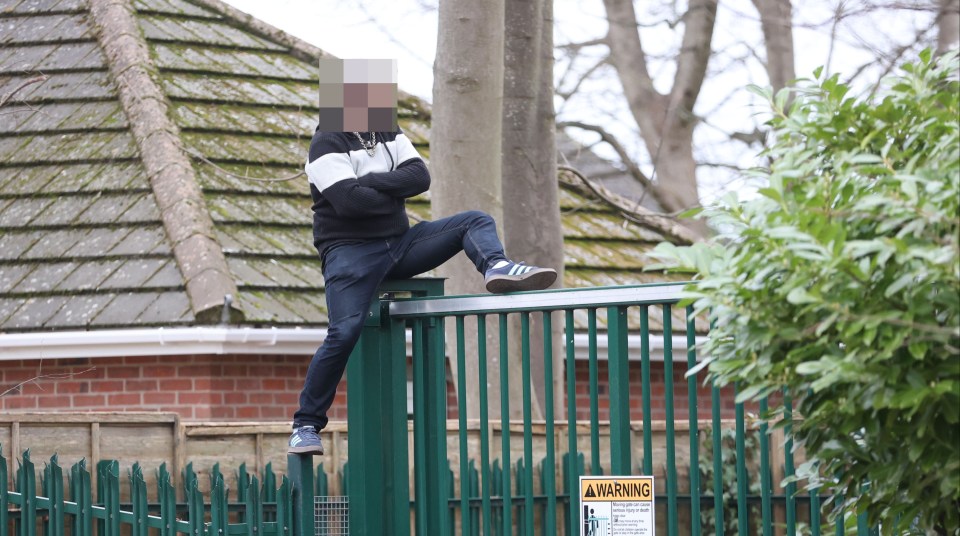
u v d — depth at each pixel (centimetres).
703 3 4253
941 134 912
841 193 890
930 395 826
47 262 2509
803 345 894
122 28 3033
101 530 1484
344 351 1294
